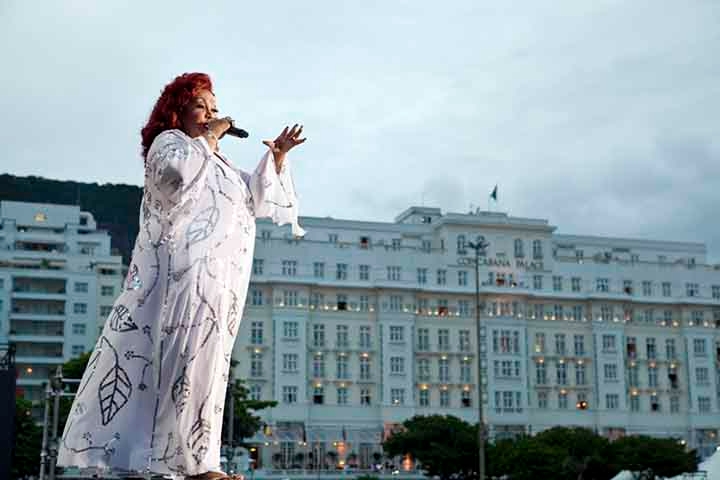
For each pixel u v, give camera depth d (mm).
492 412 113625
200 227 5531
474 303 117062
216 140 5785
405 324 113250
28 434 70500
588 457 77438
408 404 111188
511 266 118750
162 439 5355
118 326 5535
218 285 5500
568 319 119938
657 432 119312
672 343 123375
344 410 109750
